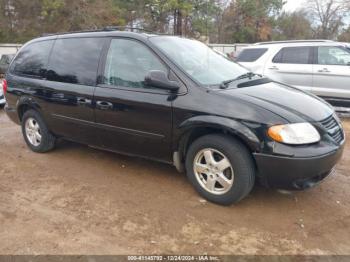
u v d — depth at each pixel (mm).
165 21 35656
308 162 3131
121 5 33438
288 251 2914
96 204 3697
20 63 5410
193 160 3709
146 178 4332
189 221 3348
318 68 7883
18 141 6074
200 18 37344
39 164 4895
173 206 3627
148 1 33688
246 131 3238
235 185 3406
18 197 3896
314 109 3510
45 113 4961
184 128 3570
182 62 3867
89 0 28406
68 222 3359
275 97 3566
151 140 3914
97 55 4387
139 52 4027
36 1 26672
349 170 4602
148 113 3822
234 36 46938
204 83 3658
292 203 3684
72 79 4566
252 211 3521
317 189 4016
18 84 5281
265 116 3232
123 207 3627
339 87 7699
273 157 3174
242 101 3373
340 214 3482
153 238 3090
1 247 2988
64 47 4797
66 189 4074
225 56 4789
